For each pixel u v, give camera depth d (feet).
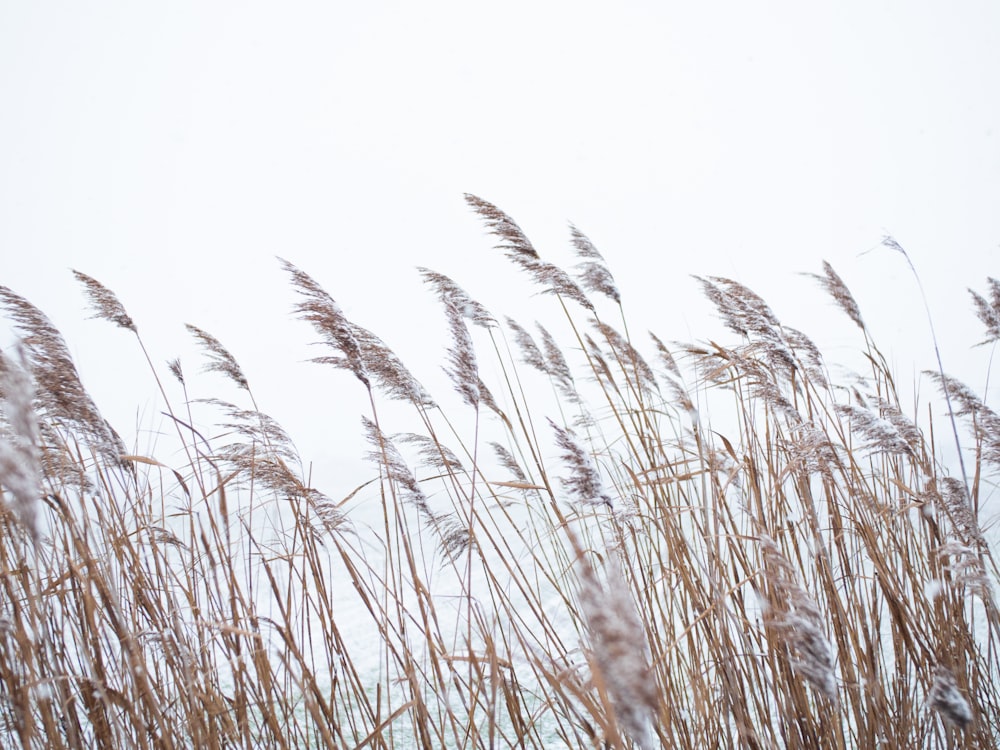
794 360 11.54
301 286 10.27
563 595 9.99
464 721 12.42
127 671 9.05
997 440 11.23
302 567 9.85
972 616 10.71
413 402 10.91
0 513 8.05
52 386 9.27
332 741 8.11
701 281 13.01
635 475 11.01
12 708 7.82
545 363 14.43
